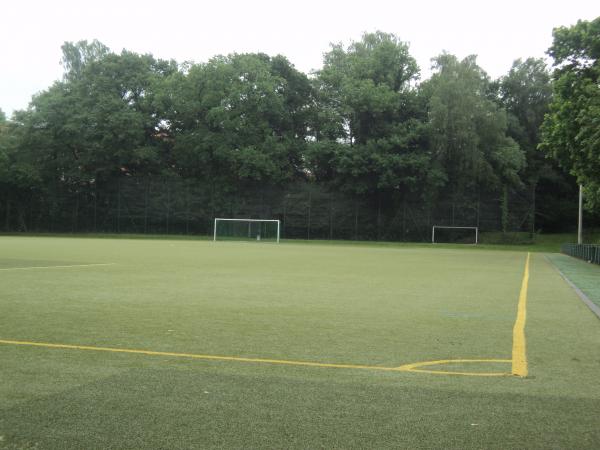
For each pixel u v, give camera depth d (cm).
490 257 3481
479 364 614
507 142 6303
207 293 1249
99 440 388
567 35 2645
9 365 583
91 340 716
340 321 895
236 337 750
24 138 6606
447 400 481
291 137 6950
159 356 633
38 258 2384
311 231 6538
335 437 397
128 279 1538
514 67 7331
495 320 927
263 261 2500
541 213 7038
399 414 445
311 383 529
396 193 6356
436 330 825
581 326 876
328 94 6725
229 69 6525
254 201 6619
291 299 1170
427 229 6256
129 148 6638
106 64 6719
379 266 2338
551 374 573
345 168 6234
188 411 446
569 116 2517
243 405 462
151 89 6738
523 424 427
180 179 6856
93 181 6812
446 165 6194
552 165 7156
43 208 6869
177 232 6712
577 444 391
